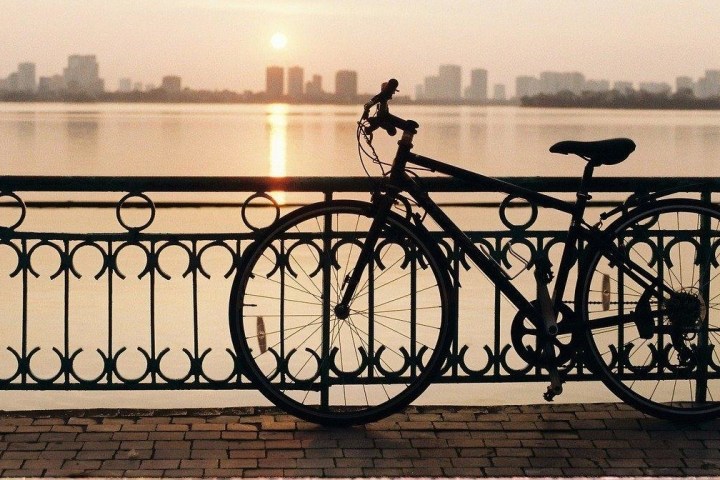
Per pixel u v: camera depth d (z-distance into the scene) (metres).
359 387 8.45
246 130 116.00
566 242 4.72
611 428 4.73
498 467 4.28
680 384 8.11
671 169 47.38
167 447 4.45
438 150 66.94
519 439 4.59
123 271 14.89
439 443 4.53
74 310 11.93
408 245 4.73
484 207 28.12
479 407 5.00
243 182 4.76
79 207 28.08
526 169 48.69
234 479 4.13
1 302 12.54
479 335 10.21
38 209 27.42
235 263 4.80
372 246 4.64
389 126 4.56
